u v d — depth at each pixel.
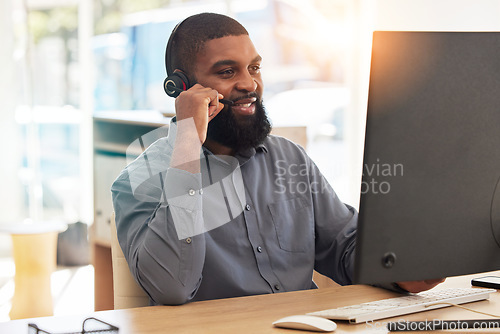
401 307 1.09
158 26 5.22
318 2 5.31
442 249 1.00
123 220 1.41
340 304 1.19
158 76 5.23
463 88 0.96
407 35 0.91
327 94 5.39
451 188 0.98
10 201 5.19
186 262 1.25
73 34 5.25
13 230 3.60
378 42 0.90
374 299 1.23
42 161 5.25
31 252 3.59
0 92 5.13
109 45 5.25
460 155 0.98
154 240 1.27
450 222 1.00
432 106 0.94
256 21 5.31
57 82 5.26
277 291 1.47
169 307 1.20
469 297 1.18
